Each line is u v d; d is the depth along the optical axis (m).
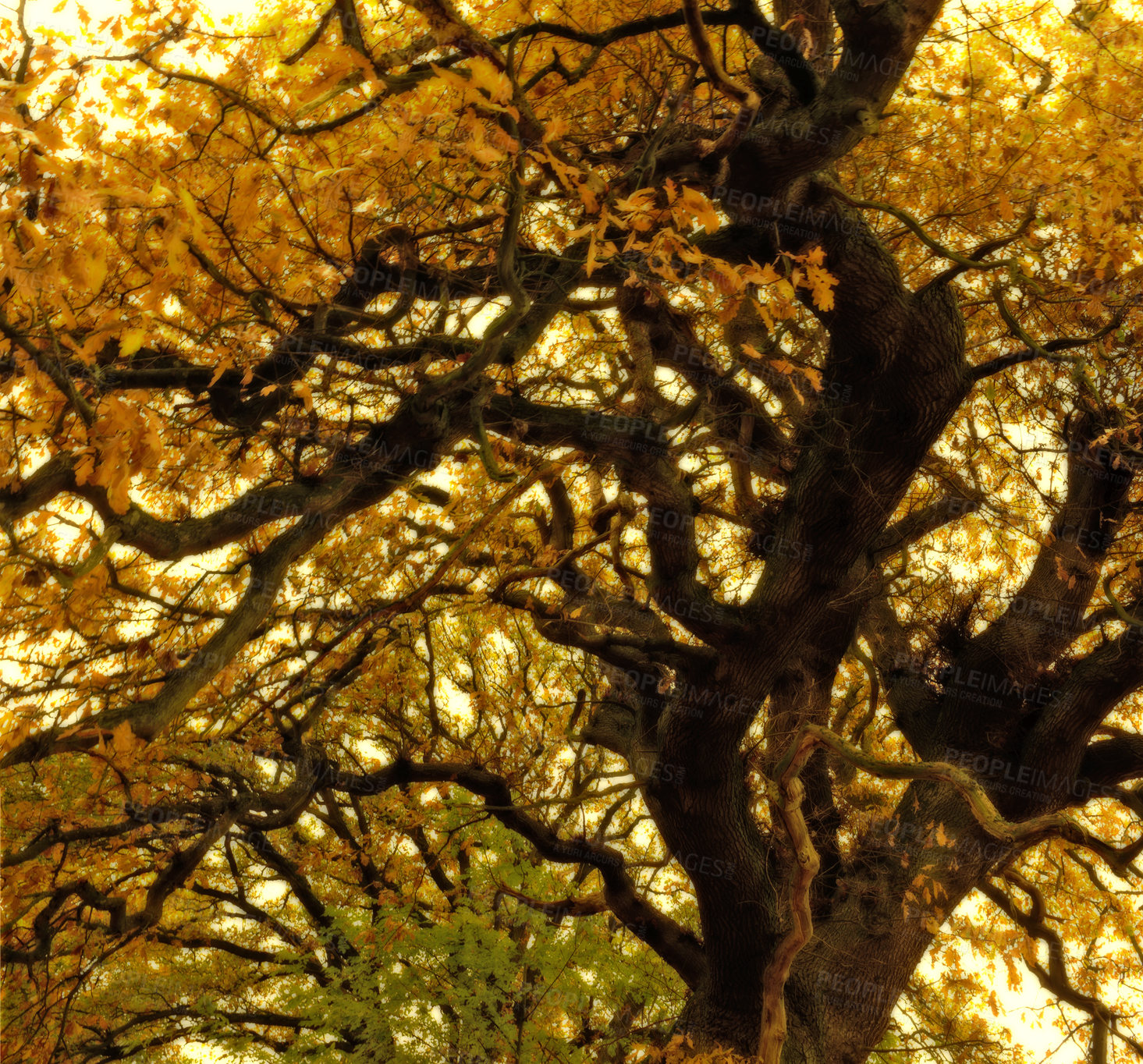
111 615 7.58
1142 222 7.76
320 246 5.33
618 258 6.45
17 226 3.12
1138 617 9.32
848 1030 8.93
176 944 13.74
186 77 4.49
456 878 10.79
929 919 8.78
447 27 4.61
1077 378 7.36
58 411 4.37
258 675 9.50
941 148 8.82
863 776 13.70
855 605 9.69
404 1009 9.09
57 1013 10.32
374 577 11.75
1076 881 13.57
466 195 5.52
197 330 5.88
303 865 14.43
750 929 9.13
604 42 6.33
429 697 12.95
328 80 4.93
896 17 6.33
